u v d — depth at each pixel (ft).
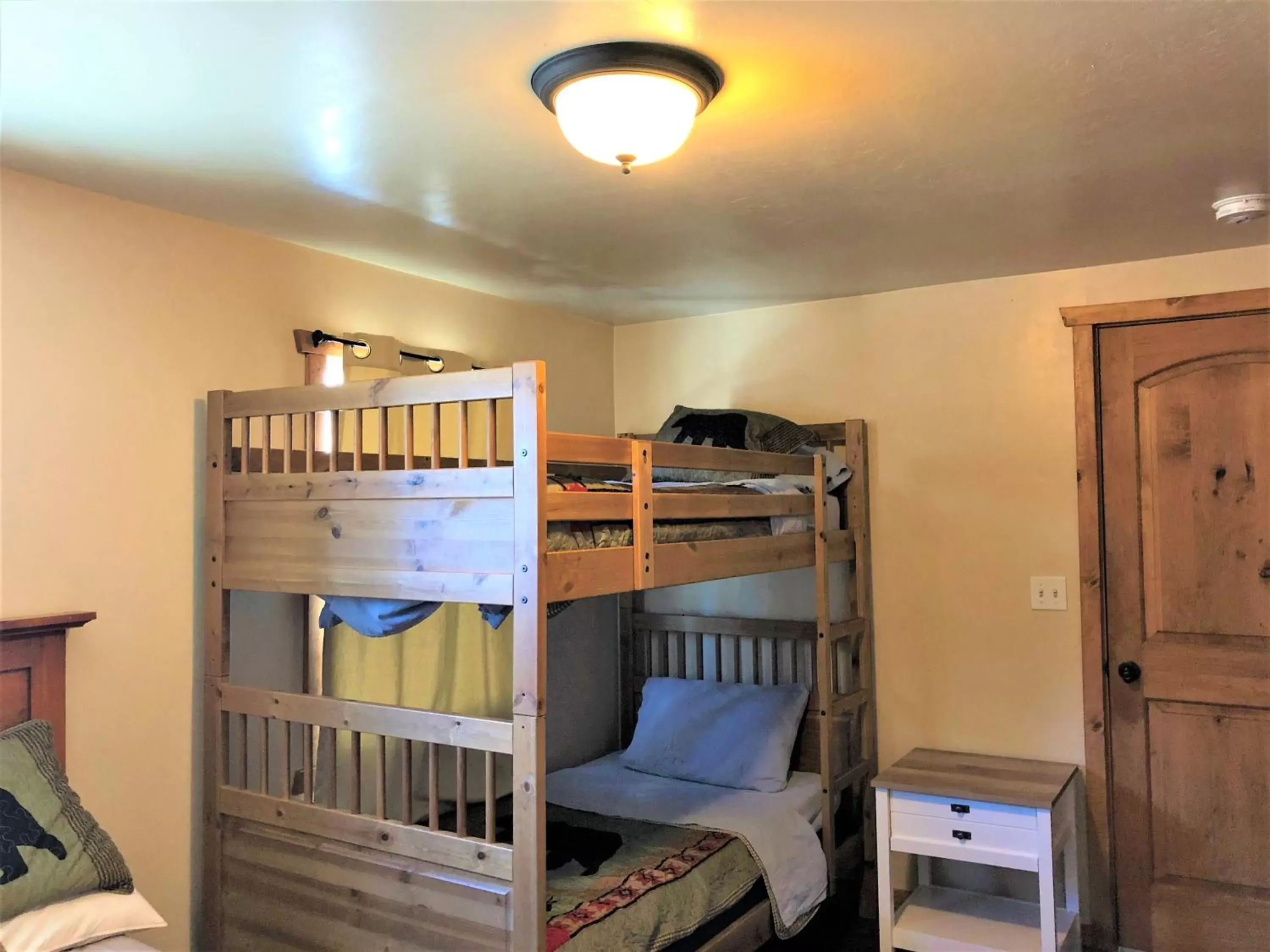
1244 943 8.91
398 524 6.22
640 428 12.41
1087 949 9.40
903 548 10.60
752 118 5.71
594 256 8.95
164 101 5.37
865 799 10.53
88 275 6.86
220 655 7.29
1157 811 9.32
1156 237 8.53
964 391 10.28
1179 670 9.23
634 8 4.39
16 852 5.33
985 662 10.11
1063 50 4.88
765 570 8.60
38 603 6.51
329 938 6.59
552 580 5.78
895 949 8.84
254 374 7.98
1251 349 8.98
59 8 4.29
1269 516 8.91
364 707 6.47
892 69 5.07
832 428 10.88
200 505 7.53
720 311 11.61
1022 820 8.28
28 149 6.07
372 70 4.99
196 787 7.41
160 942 7.14
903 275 9.89
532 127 5.79
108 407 6.96
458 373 6.20
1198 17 4.54
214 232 7.73
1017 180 6.91
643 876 7.60
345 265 8.86
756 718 10.41
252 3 4.28
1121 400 9.50
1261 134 6.07
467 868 5.91
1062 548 9.74
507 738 5.74
